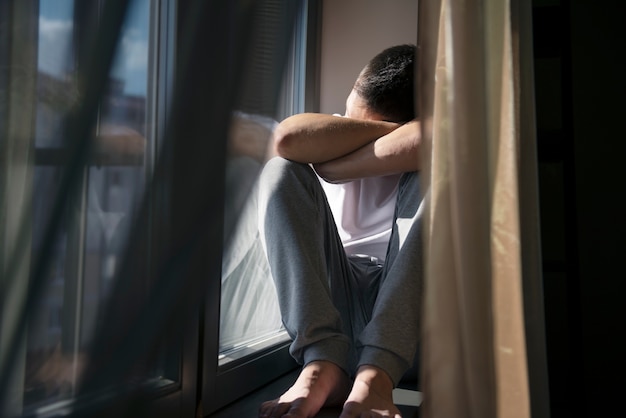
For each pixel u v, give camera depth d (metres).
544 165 1.63
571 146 1.39
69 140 0.47
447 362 0.77
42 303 0.45
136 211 0.48
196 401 1.00
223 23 0.52
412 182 1.36
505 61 0.87
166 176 0.50
